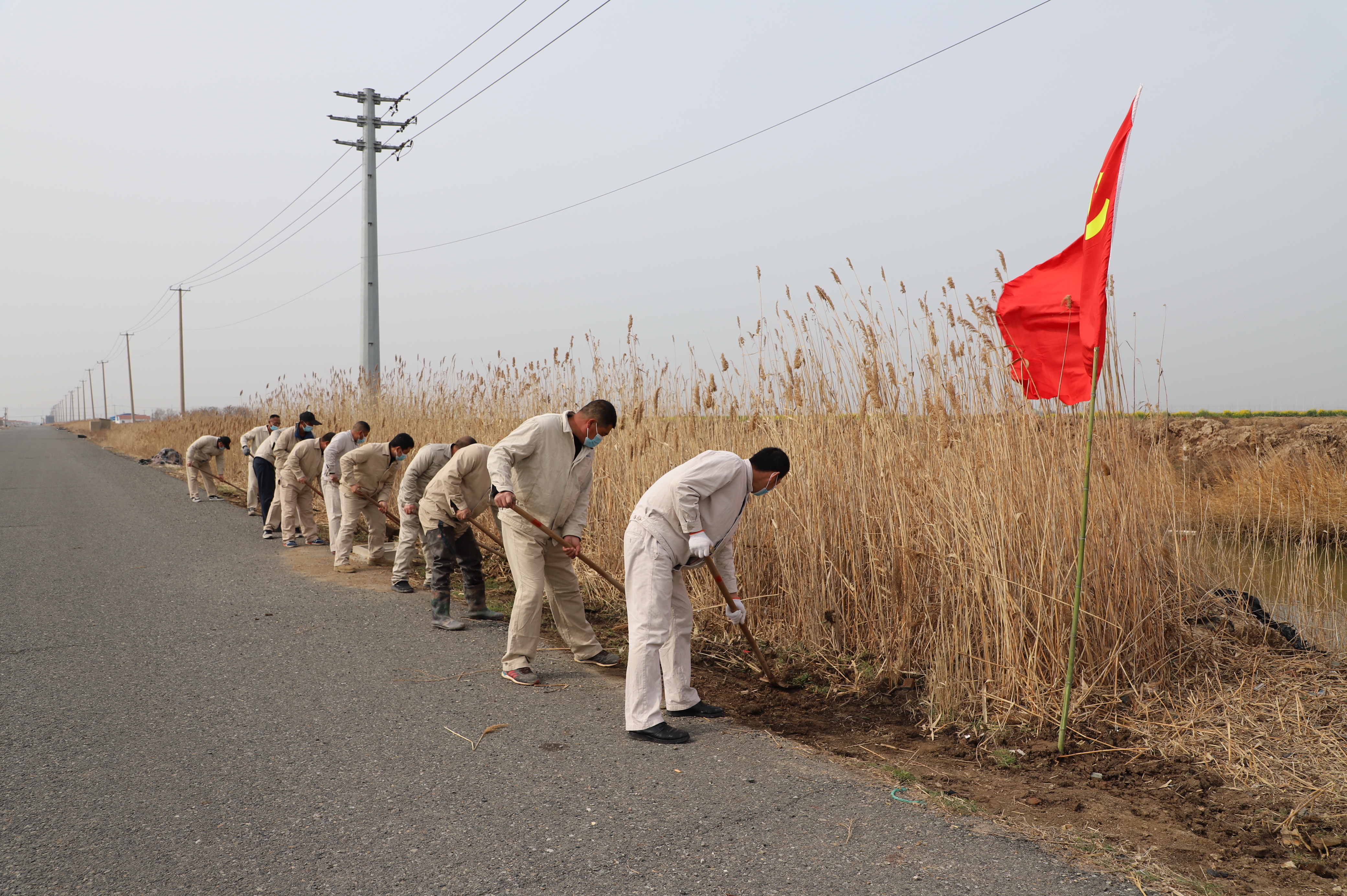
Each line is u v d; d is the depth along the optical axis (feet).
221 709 13.74
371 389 47.73
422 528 22.72
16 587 23.32
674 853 9.01
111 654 16.89
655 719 12.69
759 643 17.98
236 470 66.23
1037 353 15.03
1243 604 16.58
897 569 16.46
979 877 8.57
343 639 18.38
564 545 16.16
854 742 12.98
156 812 9.98
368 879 8.44
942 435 15.80
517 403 31.30
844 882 8.43
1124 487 14.84
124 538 32.83
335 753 11.92
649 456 22.26
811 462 17.87
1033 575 14.19
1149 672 14.29
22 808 10.03
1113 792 11.00
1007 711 13.41
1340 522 22.90
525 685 15.38
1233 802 10.48
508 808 10.14
